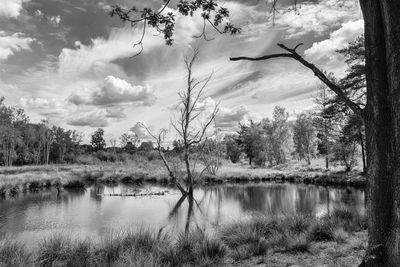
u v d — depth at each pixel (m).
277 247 8.18
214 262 7.27
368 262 3.59
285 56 4.25
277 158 57.97
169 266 7.00
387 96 3.69
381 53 3.77
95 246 9.19
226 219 15.50
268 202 21.20
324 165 49.22
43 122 89.88
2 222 15.77
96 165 60.38
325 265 6.41
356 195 23.20
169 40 5.70
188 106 27.72
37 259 7.68
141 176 37.50
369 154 3.80
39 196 25.17
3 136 74.56
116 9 5.25
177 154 42.69
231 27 5.83
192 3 5.62
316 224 9.32
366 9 3.91
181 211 18.55
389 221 3.59
